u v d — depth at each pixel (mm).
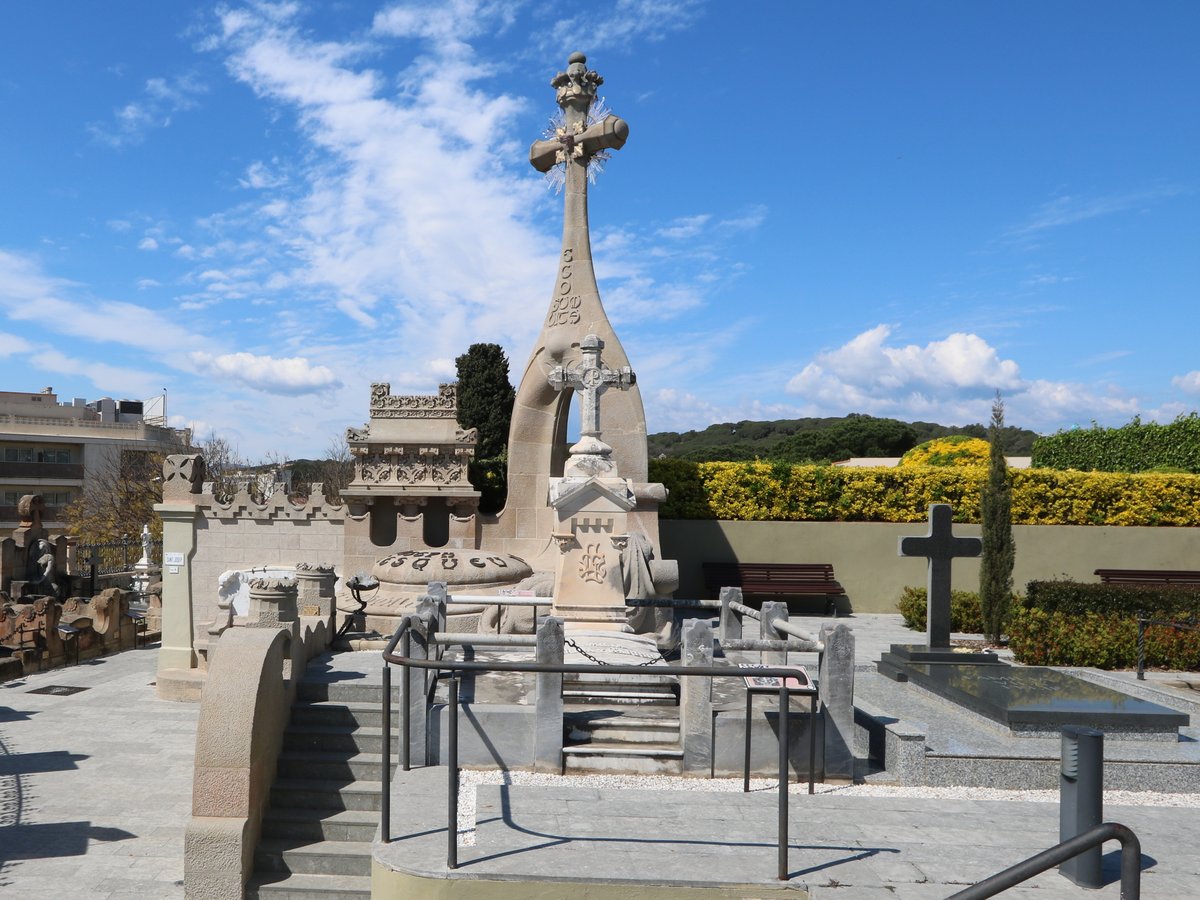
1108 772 8047
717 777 8078
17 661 16250
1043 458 28750
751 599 21000
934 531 12383
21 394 58656
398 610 14430
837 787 7941
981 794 7816
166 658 16016
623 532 11047
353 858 7816
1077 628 13906
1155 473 21562
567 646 10258
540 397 18766
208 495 18391
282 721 8875
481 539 18703
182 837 8758
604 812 6977
